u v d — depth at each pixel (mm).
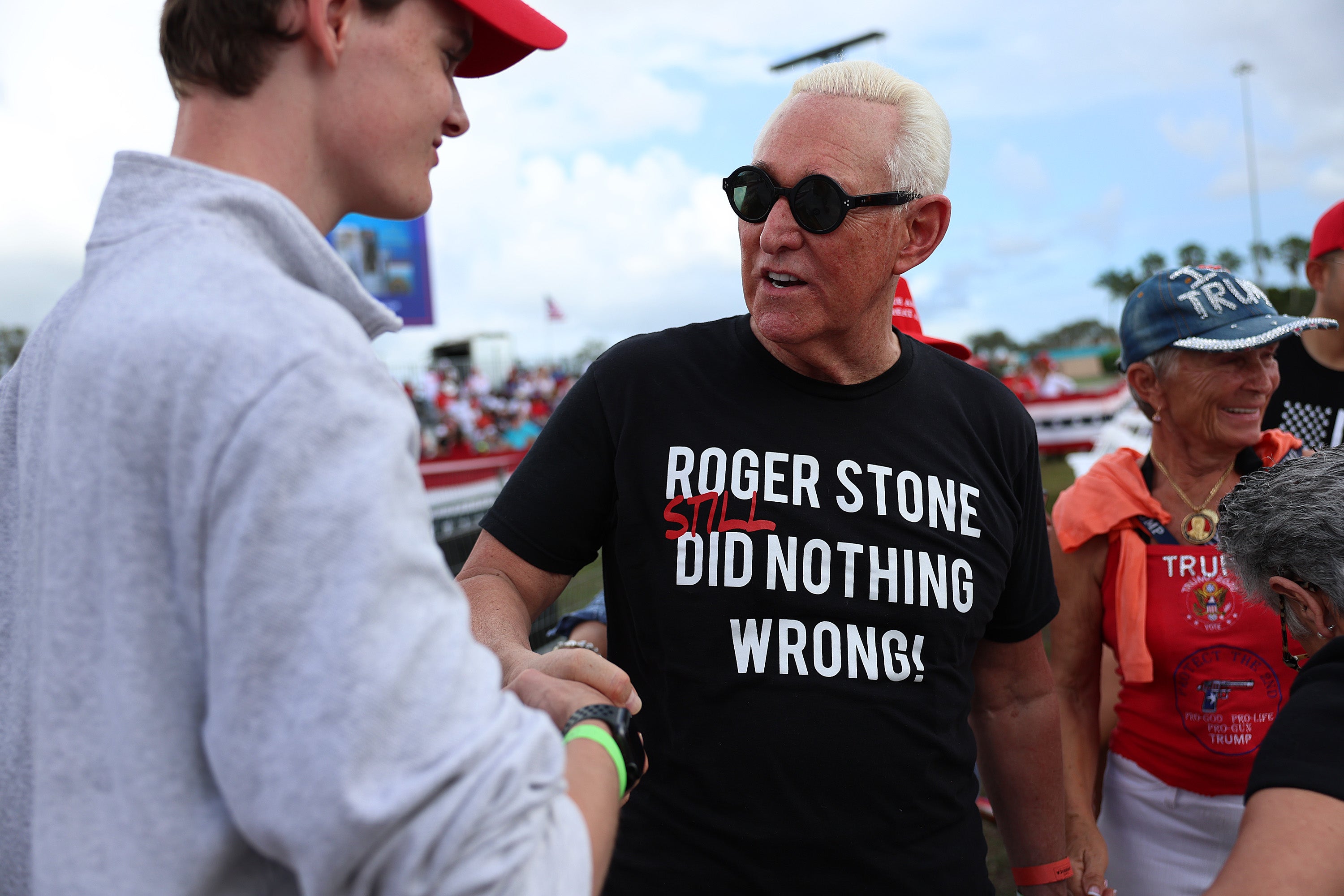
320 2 876
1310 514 1349
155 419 738
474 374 21500
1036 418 18422
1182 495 2160
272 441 697
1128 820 2211
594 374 1734
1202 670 2057
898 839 1517
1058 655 2271
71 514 770
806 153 1554
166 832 720
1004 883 3225
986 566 1672
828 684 1505
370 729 667
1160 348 2102
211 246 808
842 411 1648
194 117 914
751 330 1719
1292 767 1149
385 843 681
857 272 1565
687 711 1530
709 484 1588
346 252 13531
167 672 736
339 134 931
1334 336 2732
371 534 702
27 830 882
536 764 767
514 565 1676
